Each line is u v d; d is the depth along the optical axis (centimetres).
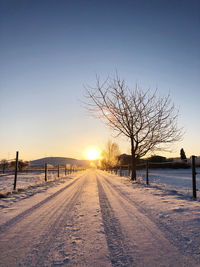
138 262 197
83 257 211
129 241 255
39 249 234
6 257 213
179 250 225
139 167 3912
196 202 501
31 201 571
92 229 307
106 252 223
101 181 1352
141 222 340
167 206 461
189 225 314
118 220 355
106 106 1416
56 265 193
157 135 1433
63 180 1501
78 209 454
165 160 3838
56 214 409
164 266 188
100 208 459
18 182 1577
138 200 559
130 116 1435
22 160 4431
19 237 276
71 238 270
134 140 1482
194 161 578
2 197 645
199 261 197
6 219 372
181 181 1619
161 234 279
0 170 2928
